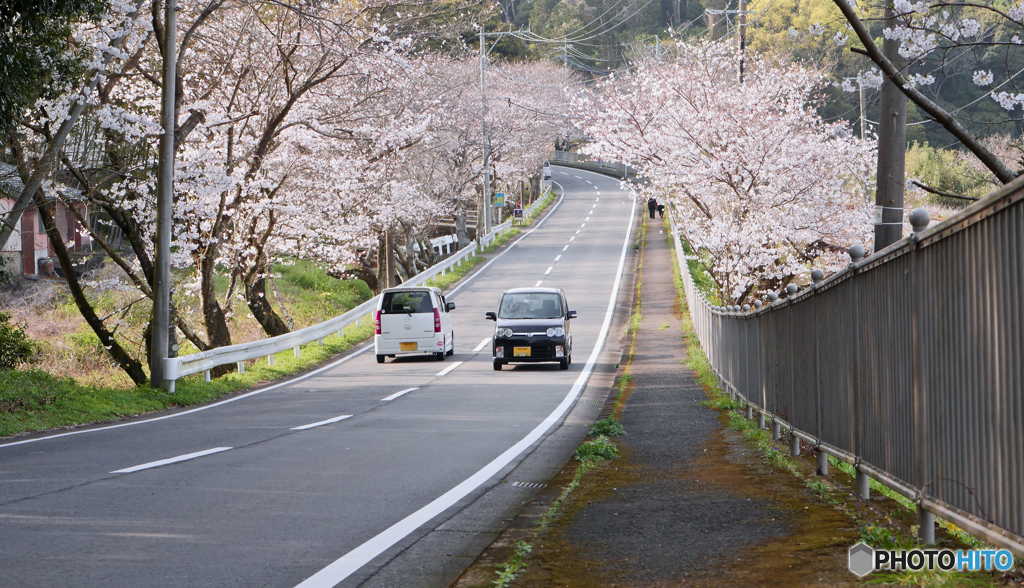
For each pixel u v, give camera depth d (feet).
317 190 88.02
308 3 56.65
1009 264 10.84
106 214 68.64
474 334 87.61
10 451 32.07
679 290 110.73
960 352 12.50
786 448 28.07
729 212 83.05
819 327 22.63
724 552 15.34
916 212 14.29
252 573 15.58
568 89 218.59
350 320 90.17
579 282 122.21
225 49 64.08
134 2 48.98
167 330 53.62
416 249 173.47
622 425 38.11
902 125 32.91
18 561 16.11
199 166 63.16
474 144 156.66
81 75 45.44
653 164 85.10
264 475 25.91
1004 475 11.14
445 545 18.20
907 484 15.19
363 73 65.82
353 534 18.78
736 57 87.35
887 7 25.85
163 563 16.14
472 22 76.07
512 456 30.60
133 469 26.89
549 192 262.26
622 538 17.15
